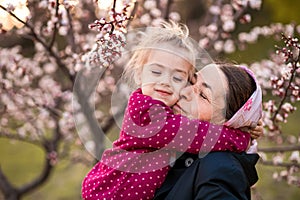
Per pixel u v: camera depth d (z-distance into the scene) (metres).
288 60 3.14
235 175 2.13
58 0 3.05
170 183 2.24
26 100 5.05
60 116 4.89
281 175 4.50
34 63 5.23
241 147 2.26
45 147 5.24
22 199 7.50
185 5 7.69
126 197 2.23
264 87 4.37
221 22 5.14
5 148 9.59
